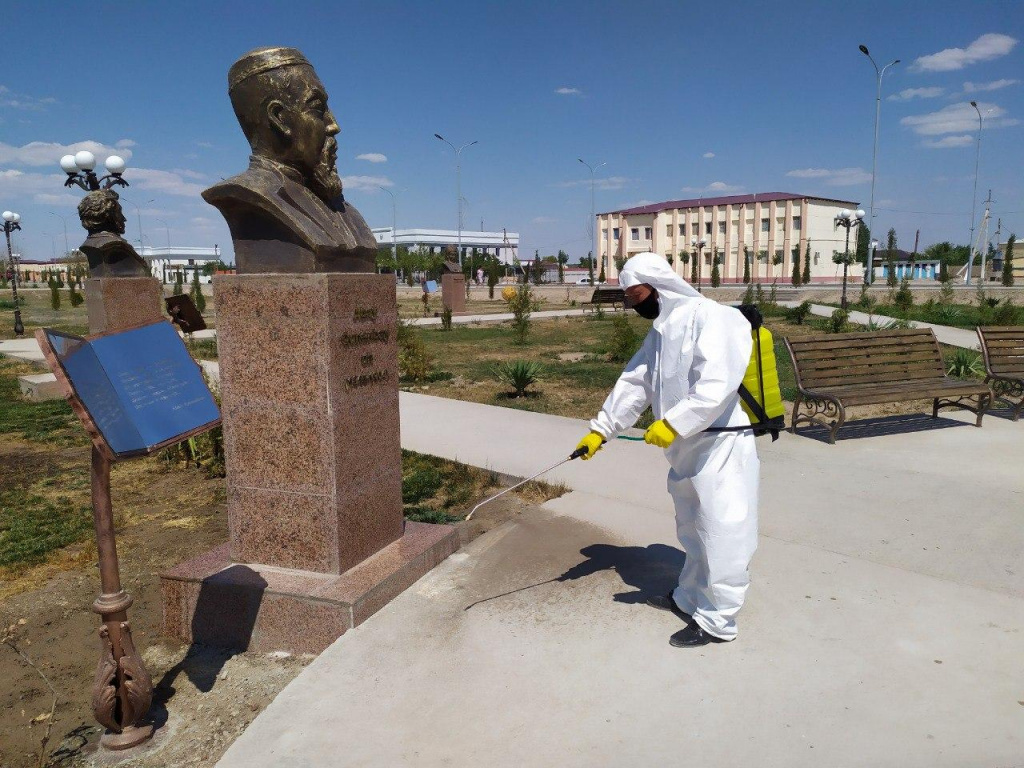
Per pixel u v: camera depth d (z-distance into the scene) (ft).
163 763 9.31
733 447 10.52
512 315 97.45
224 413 12.55
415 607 12.27
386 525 13.80
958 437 23.90
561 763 8.50
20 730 10.23
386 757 8.70
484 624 11.71
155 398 9.05
